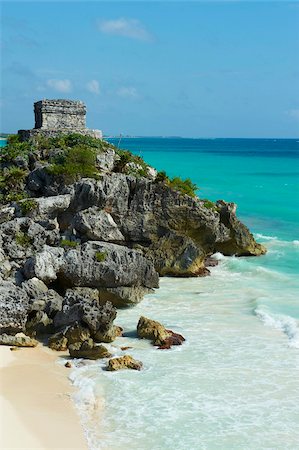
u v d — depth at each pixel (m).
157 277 38.31
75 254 34.72
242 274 44.16
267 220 69.81
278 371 25.94
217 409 22.56
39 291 32.06
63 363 27.05
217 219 46.97
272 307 35.06
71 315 29.81
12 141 58.84
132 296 35.62
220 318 33.22
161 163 156.62
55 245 39.03
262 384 24.67
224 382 24.86
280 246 54.94
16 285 32.72
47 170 46.84
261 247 51.66
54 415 22.09
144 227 45.16
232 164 159.75
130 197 45.50
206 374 25.61
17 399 23.27
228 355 27.73
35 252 36.53
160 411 22.44
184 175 121.50
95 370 26.14
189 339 29.84
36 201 42.34
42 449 19.77
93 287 35.09
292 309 34.66
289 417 21.98
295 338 29.62
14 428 21.03
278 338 29.97
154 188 45.38
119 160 50.22
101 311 29.14
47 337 30.39
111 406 22.86
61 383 24.89
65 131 57.81
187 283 41.50
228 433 20.89
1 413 22.03
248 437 20.62
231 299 37.25
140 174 51.00
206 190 96.94
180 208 45.47
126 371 25.94
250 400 23.27
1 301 29.48
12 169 49.12
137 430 21.11
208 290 39.53
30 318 30.91
